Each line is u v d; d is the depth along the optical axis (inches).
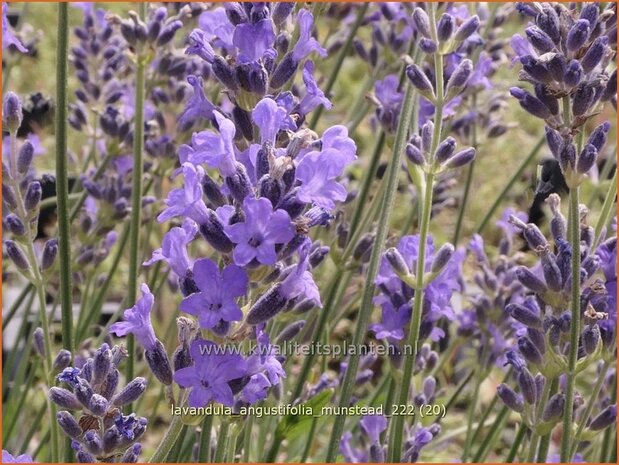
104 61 15.8
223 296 8.8
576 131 10.3
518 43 10.9
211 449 12.0
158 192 14.9
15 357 17.1
